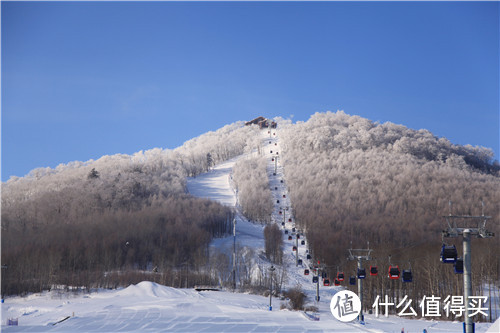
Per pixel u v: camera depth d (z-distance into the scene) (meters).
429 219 188.88
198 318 81.12
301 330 68.25
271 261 159.00
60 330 70.12
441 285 97.06
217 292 117.06
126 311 88.50
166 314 85.12
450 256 30.81
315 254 149.25
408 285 99.25
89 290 115.19
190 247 160.25
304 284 136.00
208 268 142.88
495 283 106.12
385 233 160.38
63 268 134.50
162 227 183.00
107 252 147.12
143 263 152.25
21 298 107.25
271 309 94.19
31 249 142.00
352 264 118.25
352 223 189.00
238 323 75.75
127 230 171.00
